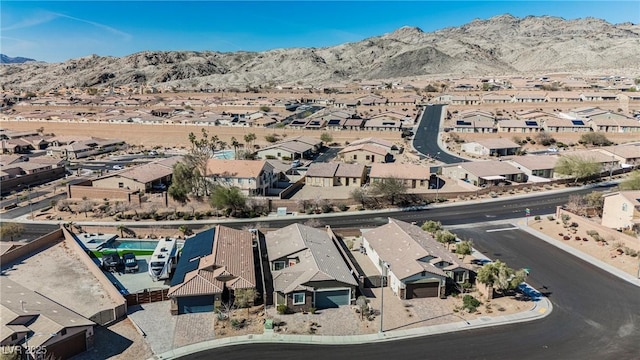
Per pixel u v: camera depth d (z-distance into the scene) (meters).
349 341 43.66
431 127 169.62
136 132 174.12
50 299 51.97
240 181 92.50
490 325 46.16
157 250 62.97
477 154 131.75
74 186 93.12
